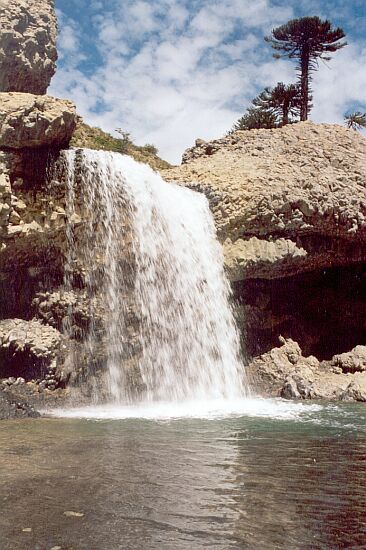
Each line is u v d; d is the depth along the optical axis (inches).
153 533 150.6
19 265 537.3
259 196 655.8
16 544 142.0
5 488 194.2
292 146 792.3
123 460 242.8
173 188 681.6
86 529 153.4
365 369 684.1
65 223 549.6
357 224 678.5
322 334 757.3
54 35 856.3
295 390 614.2
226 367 661.3
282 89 1673.2
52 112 536.4
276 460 247.8
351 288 774.5
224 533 151.0
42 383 518.3
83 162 571.5
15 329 522.3
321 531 152.9
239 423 380.5
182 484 202.1
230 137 861.2
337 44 1652.3
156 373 600.4
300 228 660.7
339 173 722.8
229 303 678.5
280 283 714.8
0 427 347.6
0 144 508.4
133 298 600.7
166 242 643.5
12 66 792.3
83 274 567.8
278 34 1653.5
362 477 215.6
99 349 570.9
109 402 547.2
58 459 243.0
